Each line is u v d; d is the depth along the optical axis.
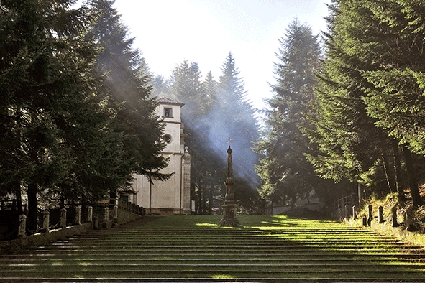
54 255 16.05
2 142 16.39
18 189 18.33
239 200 64.25
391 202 23.83
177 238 20.12
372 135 21.42
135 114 32.88
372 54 18.30
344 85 21.95
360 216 26.34
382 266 14.51
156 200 50.62
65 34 22.83
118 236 20.81
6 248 16.66
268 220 34.00
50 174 16.34
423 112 15.33
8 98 15.69
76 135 18.22
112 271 13.32
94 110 19.83
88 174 19.77
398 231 20.03
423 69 16.98
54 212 25.86
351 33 19.58
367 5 17.23
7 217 23.45
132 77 34.94
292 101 46.34
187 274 13.21
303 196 46.09
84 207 25.48
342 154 25.39
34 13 16.77
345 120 21.84
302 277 12.78
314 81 44.88
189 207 52.50
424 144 15.01
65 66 17.70
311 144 38.97
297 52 48.44
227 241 19.17
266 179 45.06
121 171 26.09
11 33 16.27
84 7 23.25
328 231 22.70
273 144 45.34
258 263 15.02
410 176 20.98
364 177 24.27
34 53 15.73
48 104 17.20
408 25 16.39
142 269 13.88
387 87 16.14
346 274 13.29
